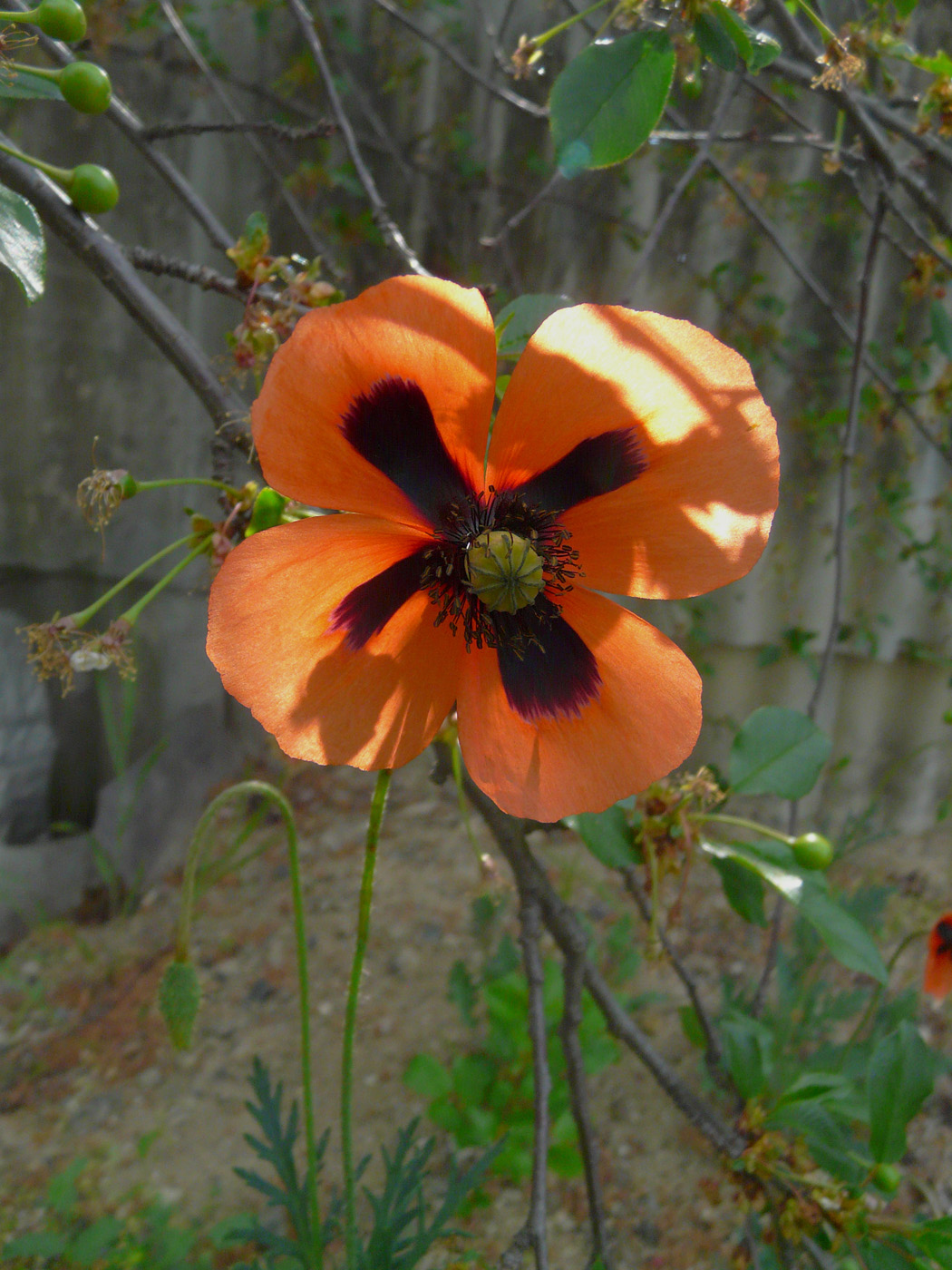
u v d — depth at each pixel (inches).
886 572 27.9
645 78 6.2
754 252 26.0
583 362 5.1
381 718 5.4
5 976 23.8
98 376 26.1
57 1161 18.6
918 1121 19.4
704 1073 19.9
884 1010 16.8
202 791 28.5
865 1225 8.8
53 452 26.4
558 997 18.1
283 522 6.7
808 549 27.8
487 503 5.5
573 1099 9.3
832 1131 9.1
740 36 6.3
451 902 24.8
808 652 28.7
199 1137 19.2
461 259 27.3
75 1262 15.4
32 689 27.6
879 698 29.2
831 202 25.0
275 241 26.5
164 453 27.0
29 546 26.9
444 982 22.6
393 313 4.7
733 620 28.3
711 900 25.0
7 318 25.2
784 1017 16.2
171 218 25.4
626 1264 16.8
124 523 27.2
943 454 16.4
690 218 25.9
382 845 27.1
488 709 5.7
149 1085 20.4
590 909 24.3
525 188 26.4
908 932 24.1
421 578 5.5
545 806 5.6
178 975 8.2
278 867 26.5
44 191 7.5
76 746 28.4
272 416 4.7
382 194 27.1
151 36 23.8
